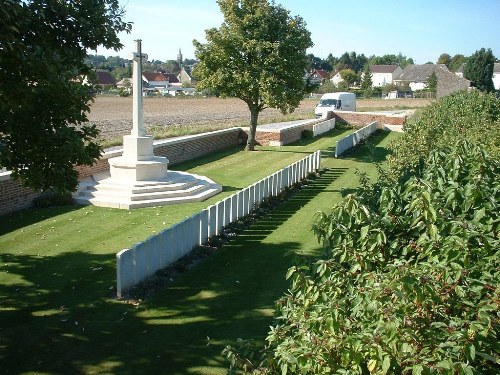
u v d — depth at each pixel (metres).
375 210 5.93
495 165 6.94
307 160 20.91
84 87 8.92
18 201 14.99
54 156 8.45
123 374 6.88
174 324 8.32
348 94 50.81
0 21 6.77
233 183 19.80
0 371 6.85
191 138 25.17
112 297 9.22
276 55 25.23
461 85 56.72
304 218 14.77
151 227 13.57
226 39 25.30
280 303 4.67
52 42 8.62
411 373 3.49
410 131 17.33
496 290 3.96
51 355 7.29
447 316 3.80
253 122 28.36
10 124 7.95
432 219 4.80
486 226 5.17
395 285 3.56
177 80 136.25
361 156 27.11
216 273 10.51
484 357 3.38
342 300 3.94
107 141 25.80
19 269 10.46
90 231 13.15
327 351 3.73
